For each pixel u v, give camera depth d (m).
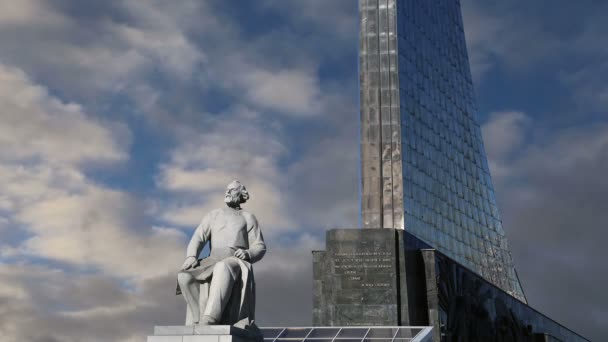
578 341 66.19
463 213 59.94
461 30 72.56
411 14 58.59
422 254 40.88
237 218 15.69
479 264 60.62
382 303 38.38
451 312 41.06
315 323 38.56
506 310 49.56
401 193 49.19
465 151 64.44
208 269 14.66
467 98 68.81
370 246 39.59
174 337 13.62
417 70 57.16
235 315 14.46
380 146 50.81
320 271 39.62
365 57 53.56
